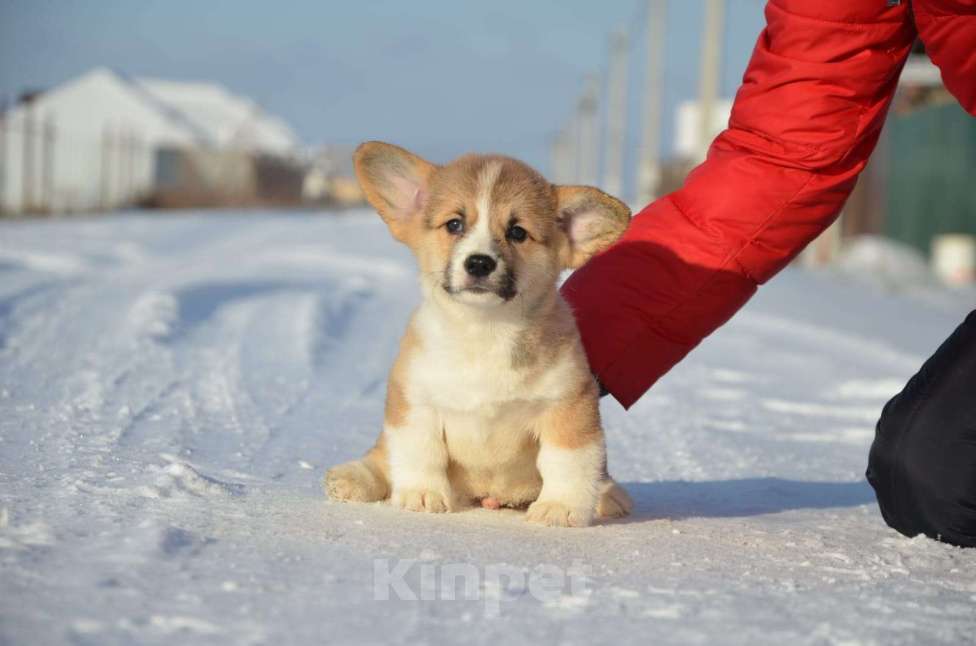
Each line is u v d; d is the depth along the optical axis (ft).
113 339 31.45
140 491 15.55
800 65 17.31
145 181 214.69
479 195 16.62
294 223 118.93
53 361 27.78
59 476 16.34
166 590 11.22
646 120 139.33
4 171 138.10
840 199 17.95
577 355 16.05
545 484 15.92
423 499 15.97
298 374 28.86
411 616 10.94
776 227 17.85
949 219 83.25
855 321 49.62
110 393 24.16
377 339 36.83
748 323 48.08
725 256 17.93
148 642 9.85
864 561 14.32
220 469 18.12
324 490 16.94
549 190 17.19
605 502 16.79
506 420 15.92
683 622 11.17
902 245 94.02
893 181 96.99
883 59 17.21
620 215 16.65
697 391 31.22
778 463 22.34
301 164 278.87
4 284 44.04
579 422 15.84
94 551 12.34
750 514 17.57
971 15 15.55
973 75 15.92
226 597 11.15
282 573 12.11
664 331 18.16
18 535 12.80
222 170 230.07
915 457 15.33
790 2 17.28
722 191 17.89
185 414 22.77
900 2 17.01
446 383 15.72
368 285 52.95
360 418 24.12
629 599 11.88
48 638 9.78
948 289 69.00
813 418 28.17
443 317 15.89
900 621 11.52
